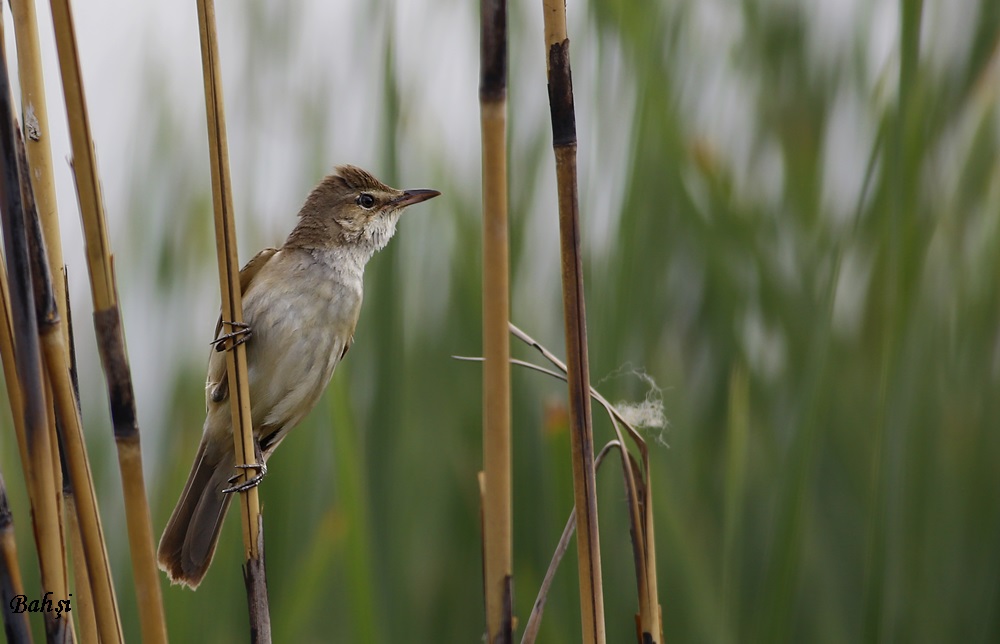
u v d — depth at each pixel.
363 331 8.66
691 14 8.53
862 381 8.08
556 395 8.66
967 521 7.75
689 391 8.52
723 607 7.55
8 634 4.21
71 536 4.59
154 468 8.59
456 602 8.77
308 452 8.50
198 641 7.99
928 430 7.67
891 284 6.66
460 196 9.18
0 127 4.01
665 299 8.35
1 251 4.28
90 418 8.58
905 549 7.66
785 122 8.66
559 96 4.24
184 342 8.79
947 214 7.84
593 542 4.36
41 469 4.16
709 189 8.27
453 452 8.99
